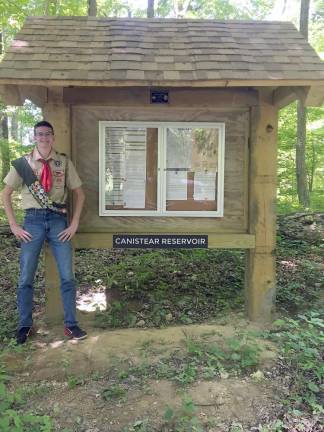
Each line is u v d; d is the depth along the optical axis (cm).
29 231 389
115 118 420
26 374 342
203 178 430
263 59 395
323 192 1379
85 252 659
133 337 395
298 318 452
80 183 401
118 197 427
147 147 425
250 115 429
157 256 618
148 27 444
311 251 684
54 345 383
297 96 388
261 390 320
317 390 319
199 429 281
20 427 254
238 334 387
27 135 1948
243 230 439
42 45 404
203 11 1728
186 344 380
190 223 434
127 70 375
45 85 366
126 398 309
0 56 1035
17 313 452
